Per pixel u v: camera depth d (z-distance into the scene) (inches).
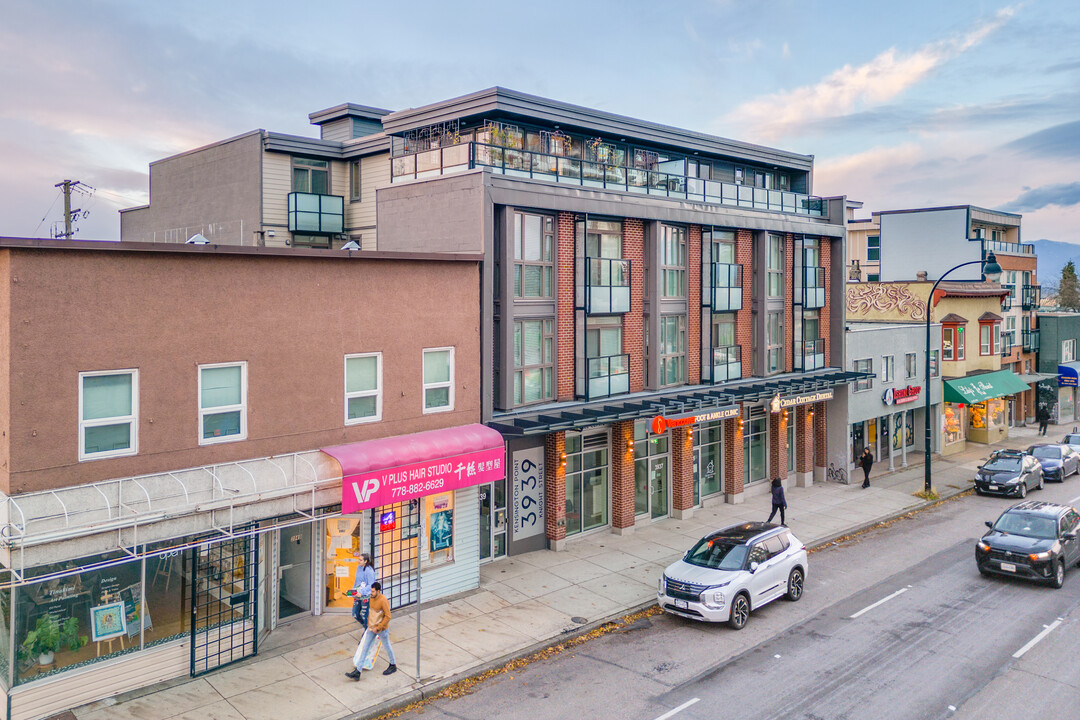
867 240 2025.1
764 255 1109.7
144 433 525.7
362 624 614.5
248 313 578.2
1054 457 1316.4
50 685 486.0
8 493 467.5
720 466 1099.9
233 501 541.6
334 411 634.8
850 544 917.8
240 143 1091.9
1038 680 544.4
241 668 559.2
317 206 1076.5
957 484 1243.2
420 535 690.8
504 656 588.1
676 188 989.8
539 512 861.8
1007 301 1830.7
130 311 516.7
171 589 542.3
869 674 557.3
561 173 856.9
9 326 465.4
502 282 788.0
